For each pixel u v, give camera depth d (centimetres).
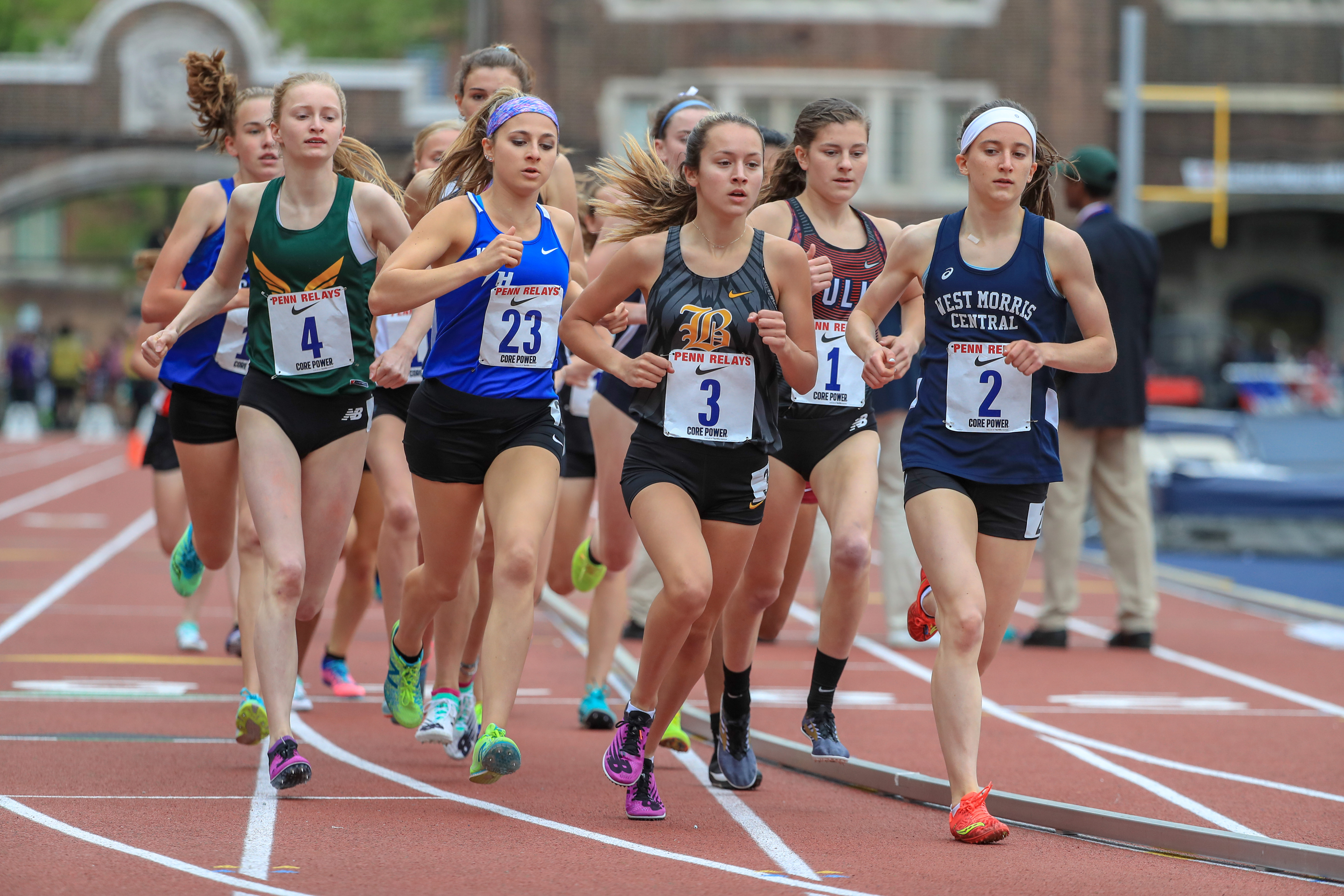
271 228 2034
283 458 2041
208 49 13062
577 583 2669
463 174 2091
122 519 6500
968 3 12206
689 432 1864
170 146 13112
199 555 2433
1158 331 12469
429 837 1798
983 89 12219
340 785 2083
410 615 2202
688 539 1830
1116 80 12375
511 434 1989
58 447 11419
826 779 2238
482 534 2239
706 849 1781
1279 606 4372
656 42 12175
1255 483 5884
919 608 2003
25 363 13425
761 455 1902
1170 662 3447
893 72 12119
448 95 16550
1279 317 14950
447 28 16550
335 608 4034
